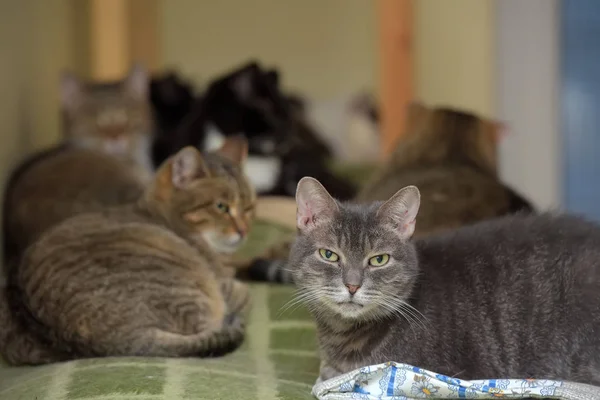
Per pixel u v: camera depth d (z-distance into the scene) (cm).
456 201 154
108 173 172
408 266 124
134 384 118
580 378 122
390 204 125
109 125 191
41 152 177
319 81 277
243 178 146
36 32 183
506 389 117
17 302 133
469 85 189
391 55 231
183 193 141
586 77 181
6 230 162
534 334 123
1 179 161
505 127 172
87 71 225
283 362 133
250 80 195
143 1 238
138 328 129
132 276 131
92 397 116
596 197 182
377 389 119
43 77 187
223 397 117
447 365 123
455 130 168
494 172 167
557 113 181
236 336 135
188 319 132
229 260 146
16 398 118
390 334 124
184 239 139
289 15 273
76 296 129
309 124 249
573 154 182
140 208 142
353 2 274
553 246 125
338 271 124
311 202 126
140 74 202
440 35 210
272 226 172
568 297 123
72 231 135
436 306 124
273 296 150
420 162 166
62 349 130
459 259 126
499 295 124
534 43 181
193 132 192
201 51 269
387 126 233
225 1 268
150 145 203
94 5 223
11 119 165
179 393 117
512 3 181
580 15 179
